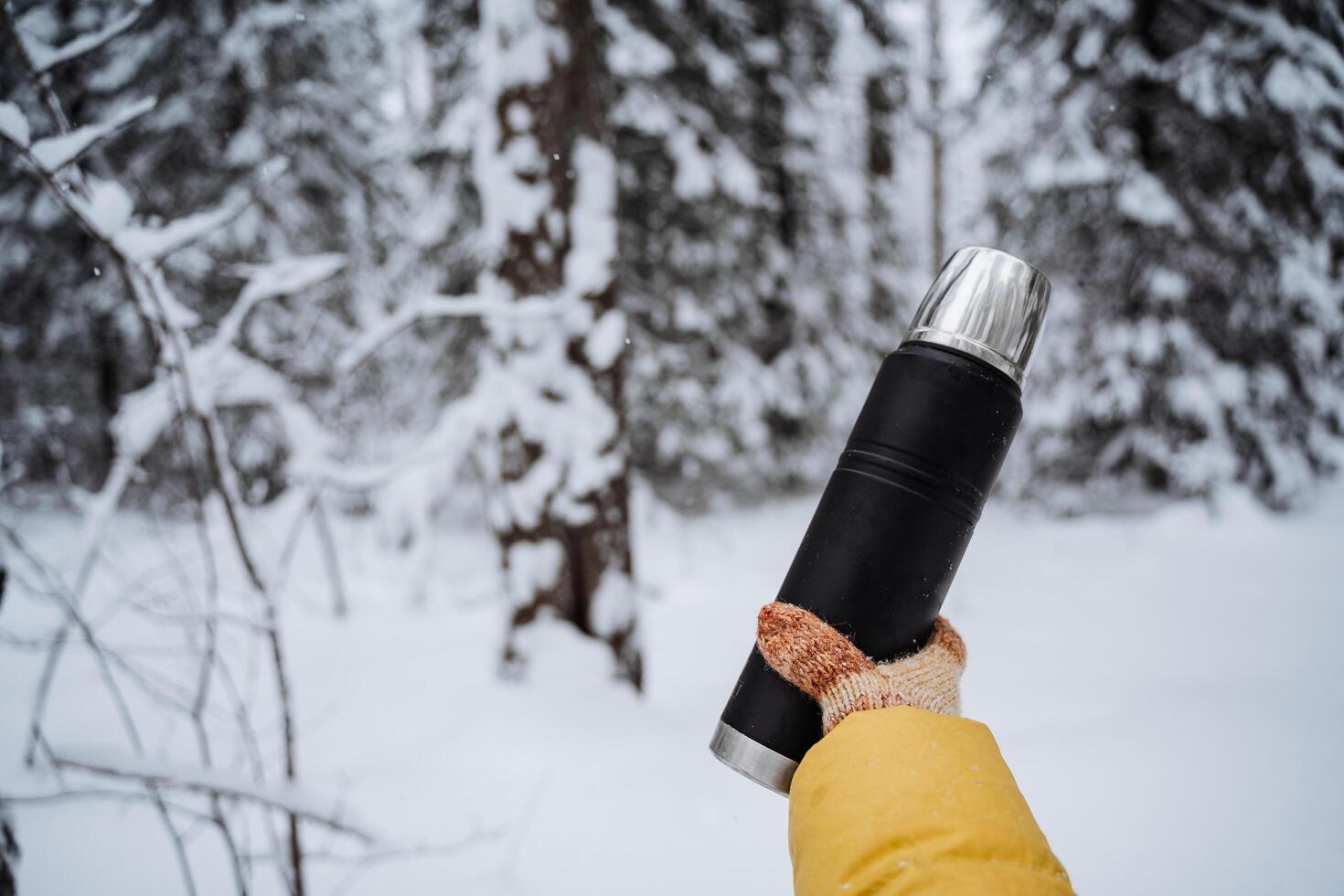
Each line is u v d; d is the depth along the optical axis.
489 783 2.68
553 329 3.43
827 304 10.47
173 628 4.04
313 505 2.04
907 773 0.51
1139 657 4.12
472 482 8.63
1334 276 7.71
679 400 8.59
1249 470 7.61
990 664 4.26
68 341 8.55
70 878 2.09
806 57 9.80
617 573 3.53
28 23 1.29
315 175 8.27
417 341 7.94
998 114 8.51
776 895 2.06
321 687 3.78
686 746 2.97
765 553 7.90
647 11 7.80
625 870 2.21
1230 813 2.07
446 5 7.07
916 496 0.58
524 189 3.39
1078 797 2.27
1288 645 4.04
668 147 7.89
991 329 0.60
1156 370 7.73
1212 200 7.60
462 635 4.85
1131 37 7.50
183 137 7.15
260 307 7.38
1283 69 6.95
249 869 1.53
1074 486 8.55
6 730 1.64
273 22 7.50
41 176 1.28
